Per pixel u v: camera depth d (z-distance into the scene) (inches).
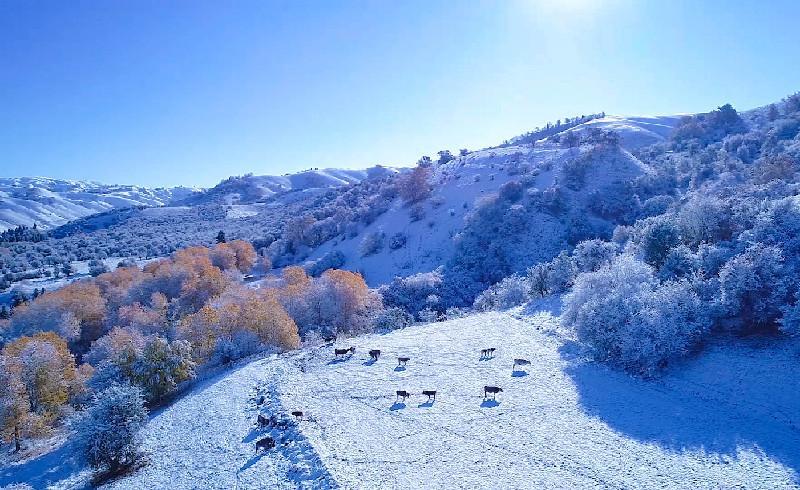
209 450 1477.6
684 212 2288.4
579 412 1449.3
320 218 7071.9
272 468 1282.0
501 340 2155.5
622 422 1364.4
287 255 5954.7
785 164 3339.1
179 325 2930.6
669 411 1391.5
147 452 1567.4
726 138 6402.6
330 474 1169.4
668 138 7500.0
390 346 2197.3
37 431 1929.1
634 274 1865.2
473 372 1827.0
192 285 3850.9
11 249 6983.3
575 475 1144.2
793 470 1071.6
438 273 3996.1
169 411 1868.8
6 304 4547.2
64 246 7273.6
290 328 2559.1
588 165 4904.0
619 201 4330.7
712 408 1374.3
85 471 1552.7
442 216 5172.2
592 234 4030.5
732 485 1053.2
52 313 3555.6
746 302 1616.6
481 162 6407.5
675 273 1911.9
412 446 1325.0
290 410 1592.0
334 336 2691.9
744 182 3627.0
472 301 3681.1
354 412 1563.7
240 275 4726.9
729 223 2082.9
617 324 1705.2
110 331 3262.8
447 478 1161.4
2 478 1652.3
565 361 1838.1
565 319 2037.4
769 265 1553.9
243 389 1897.1
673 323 1588.3
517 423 1416.1
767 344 1549.0
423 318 3085.6
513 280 3019.2
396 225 5433.1
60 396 2237.9
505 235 4271.7
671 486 1069.8
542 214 4382.4
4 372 1955.0
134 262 6018.7
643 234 2423.7
